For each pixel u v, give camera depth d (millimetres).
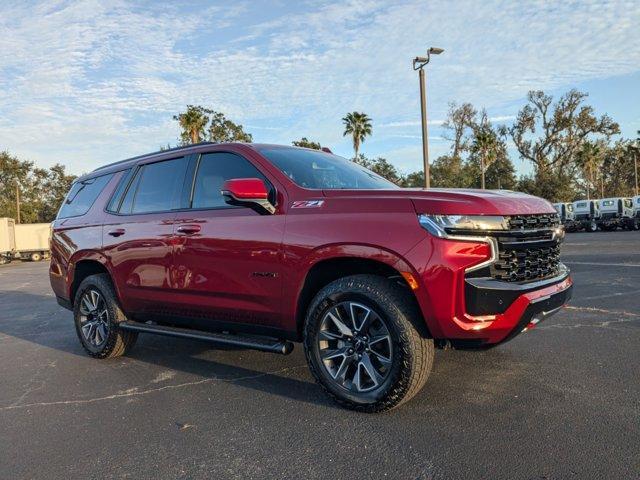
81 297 5660
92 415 3883
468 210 3250
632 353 4766
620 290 8219
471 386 4035
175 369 5000
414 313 3385
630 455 2842
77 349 6168
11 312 9898
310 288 3836
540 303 3432
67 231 5910
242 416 3705
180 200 4703
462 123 63750
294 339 3996
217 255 4211
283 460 3004
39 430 3639
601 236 27578
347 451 3066
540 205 3764
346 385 3662
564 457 2850
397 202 3441
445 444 3078
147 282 4848
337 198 3703
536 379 4145
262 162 4207
